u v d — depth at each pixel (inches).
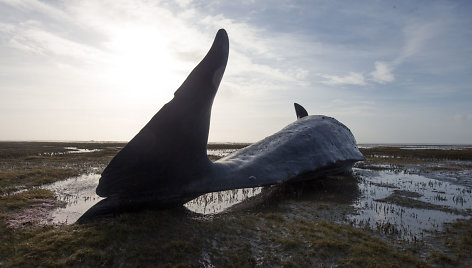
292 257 249.1
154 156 311.0
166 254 246.7
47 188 521.3
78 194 481.7
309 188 524.4
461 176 691.4
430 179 648.4
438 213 387.5
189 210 373.7
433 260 252.8
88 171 717.9
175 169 336.2
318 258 249.3
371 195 481.1
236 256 247.8
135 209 336.2
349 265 238.2
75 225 302.5
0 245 259.4
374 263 239.6
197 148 341.1
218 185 377.7
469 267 243.1
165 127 300.5
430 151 1601.9
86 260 234.1
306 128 551.5
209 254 250.4
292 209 391.9
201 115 315.6
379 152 1523.1
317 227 313.6
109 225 292.0
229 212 376.8
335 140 568.7
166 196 348.8
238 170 410.6
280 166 454.9
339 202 432.5
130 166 306.3
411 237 300.7
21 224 319.3
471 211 397.7
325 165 500.7
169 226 300.2
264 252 257.4
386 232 312.2
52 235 277.3
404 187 551.8
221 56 289.0
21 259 232.5
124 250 250.1
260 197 464.4
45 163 872.3
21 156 1125.7
